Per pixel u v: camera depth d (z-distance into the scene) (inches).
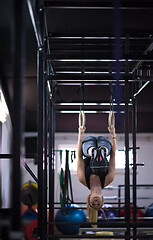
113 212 337.4
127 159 163.5
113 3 127.8
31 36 182.7
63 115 355.9
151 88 283.0
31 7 105.2
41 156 137.1
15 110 69.4
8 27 170.9
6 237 134.9
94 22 154.0
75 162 385.1
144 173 389.4
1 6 150.9
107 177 180.1
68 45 178.1
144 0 133.3
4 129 298.7
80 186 385.4
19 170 71.2
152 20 152.1
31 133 358.9
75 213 303.6
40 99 138.6
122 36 159.8
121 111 221.8
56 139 394.3
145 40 169.9
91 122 364.2
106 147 182.1
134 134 196.9
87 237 148.6
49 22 152.9
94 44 170.9
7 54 195.0
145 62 188.9
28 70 243.0
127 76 157.0
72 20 151.5
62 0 132.4
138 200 387.5
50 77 157.4
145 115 359.6
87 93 280.5
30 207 332.8
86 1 127.6
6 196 316.2
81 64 196.4
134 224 154.6
